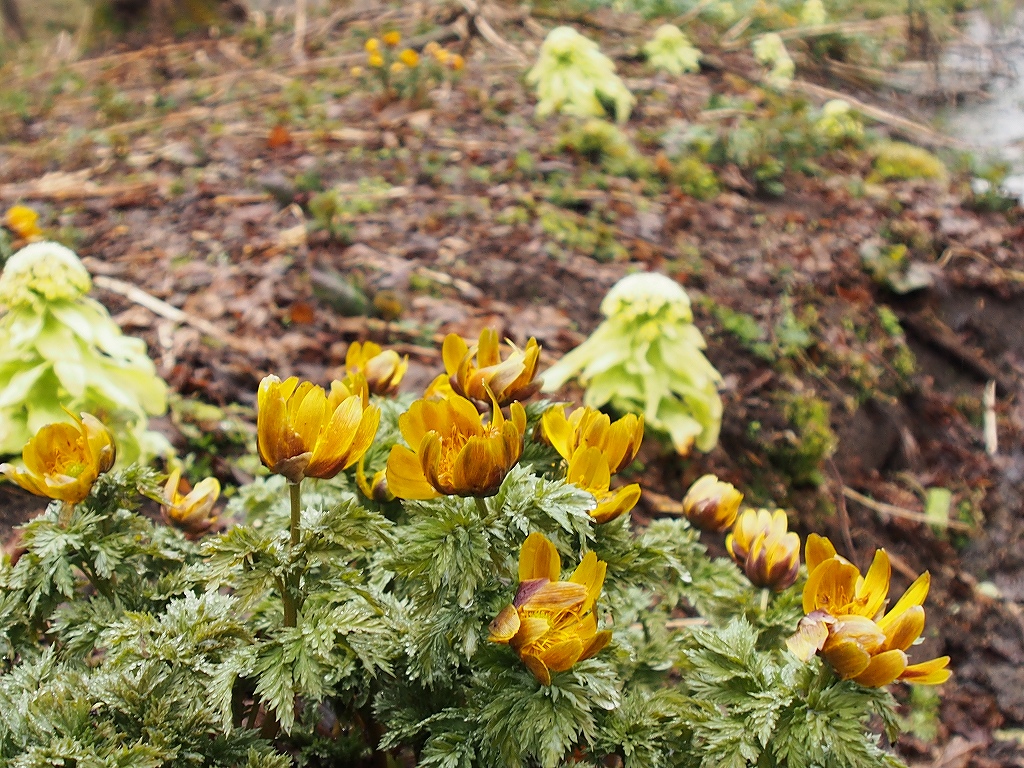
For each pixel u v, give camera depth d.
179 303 0.85
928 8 2.18
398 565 0.30
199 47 1.76
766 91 1.66
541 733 0.30
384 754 0.40
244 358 0.79
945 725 0.68
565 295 0.94
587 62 1.38
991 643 0.76
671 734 0.34
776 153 1.32
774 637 0.39
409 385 0.78
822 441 0.84
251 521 0.45
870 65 1.98
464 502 0.30
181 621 0.33
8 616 0.35
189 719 0.31
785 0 2.17
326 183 1.11
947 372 1.04
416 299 0.90
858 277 1.08
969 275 1.13
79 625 0.35
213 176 1.12
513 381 0.35
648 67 1.69
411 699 0.35
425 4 1.91
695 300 0.95
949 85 1.88
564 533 0.33
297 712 0.42
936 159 1.46
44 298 0.59
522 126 1.31
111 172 1.15
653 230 1.08
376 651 0.33
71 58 1.77
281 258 0.93
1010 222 1.30
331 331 0.84
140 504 0.37
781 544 0.39
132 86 1.54
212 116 1.35
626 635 0.36
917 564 0.83
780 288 1.01
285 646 0.31
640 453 0.77
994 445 0.96
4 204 1.05
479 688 0.32
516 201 1.09
